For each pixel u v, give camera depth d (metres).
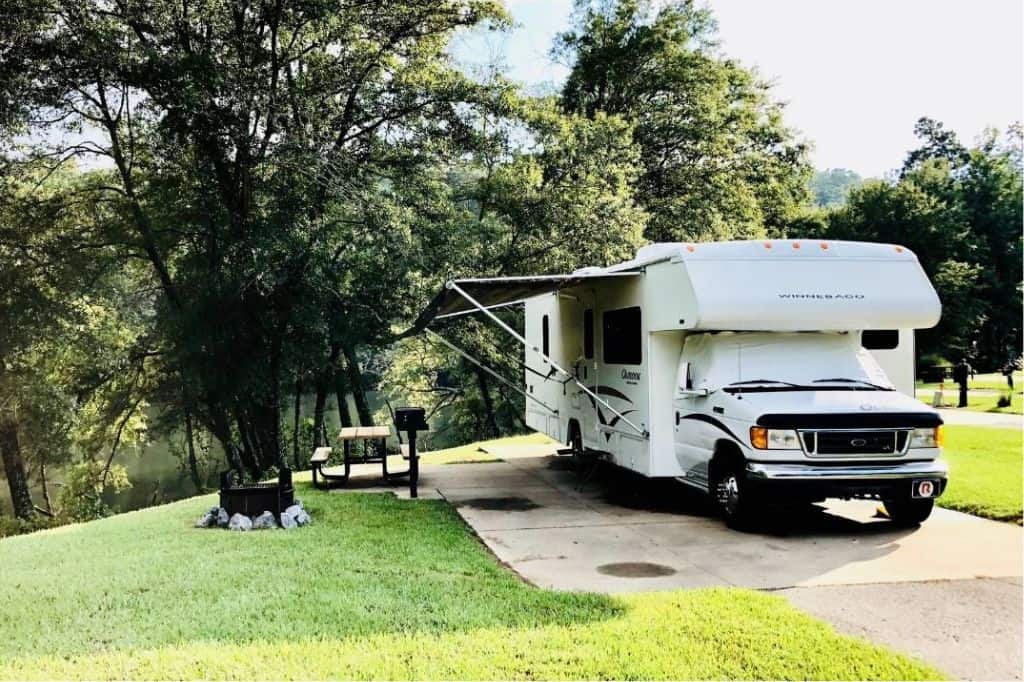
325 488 11.76
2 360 22.48
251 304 20.44
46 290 21.75
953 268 41.06
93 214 21.78
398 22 21.06
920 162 65.25
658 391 9.57
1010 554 7.35
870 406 7.92
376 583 6.26
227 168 20.19
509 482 12.15
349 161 21.05
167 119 18.73
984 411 20.69
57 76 18.33
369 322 22.33
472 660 4.64
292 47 20.88
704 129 29.39
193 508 10.38
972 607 5.82
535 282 9.92
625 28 30.62
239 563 6.94
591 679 4.40
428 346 30.64
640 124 29.84
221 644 4.96
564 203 23.41
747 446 7.90
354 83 21.95
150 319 22.39
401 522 8.83
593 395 10.15
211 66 18.00
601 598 5.83
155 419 26.20
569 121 25.56
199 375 20.33
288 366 22.22
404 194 22.05
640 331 9.80
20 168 20.70
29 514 26.44
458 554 7.27
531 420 15.27
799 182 36.41
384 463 12.20
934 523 8.68
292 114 20.19
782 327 8.49
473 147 22.97
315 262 20.28
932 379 36.06
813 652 4.79
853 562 7.10
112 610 5.71
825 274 8.67
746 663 4.62
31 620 5.55
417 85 22.39
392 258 20.55
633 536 8.27
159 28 18.70
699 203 28.78
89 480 25.88
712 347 8.86
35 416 24.22
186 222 21.19
